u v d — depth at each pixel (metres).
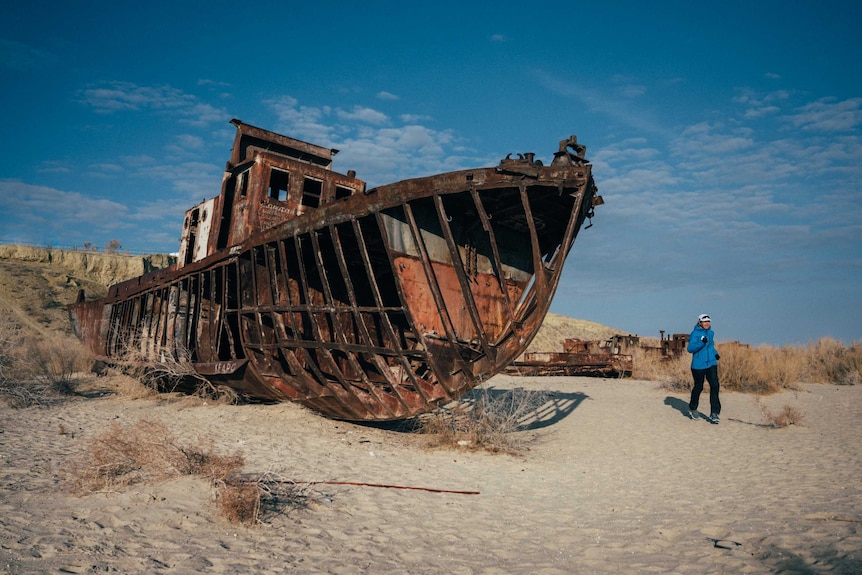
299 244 10.01
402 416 9.76
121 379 15.82
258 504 5.05
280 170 11.91
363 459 7.97
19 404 12.30
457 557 4.24
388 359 11.42
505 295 8.64
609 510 5.64
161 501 5.21
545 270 8.45
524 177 8.05
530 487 6.70
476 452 8.77
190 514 4.93
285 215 11.87
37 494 5.39
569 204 9.04
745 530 4.61
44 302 50.44
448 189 8.27
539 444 9.65
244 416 11.32
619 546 4.47
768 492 5.96
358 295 12.18
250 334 10.88
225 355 13.02
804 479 6.46
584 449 9.23
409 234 9.09
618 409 13.03
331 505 5.59
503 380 21.31
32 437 8.61
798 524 4.64
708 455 8.32
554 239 10.27
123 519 4.73
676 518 5.21
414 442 9.54
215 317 12.16
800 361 20.08
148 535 4.42
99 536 4.33
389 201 8.65
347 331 11.80
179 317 13.92
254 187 11.55
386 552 4.33
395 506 5.70
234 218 12.26
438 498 6.09
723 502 5.70
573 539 4.71
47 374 15.88
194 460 6.21
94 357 18.31
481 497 6.19
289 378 10.63
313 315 9.84
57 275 55.69
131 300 16.84
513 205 9.09
